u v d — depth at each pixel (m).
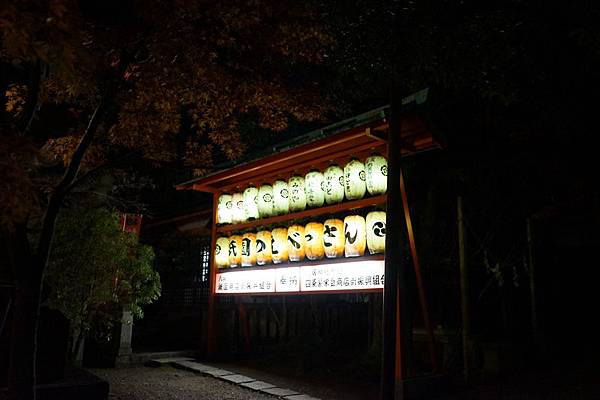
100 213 11.16
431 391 9.50
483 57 8.54
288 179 13.12
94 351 13.89
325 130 10.55
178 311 20.22
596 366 10.34
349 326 15.89
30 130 9.43
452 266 13.57
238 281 13.83
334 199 11.31
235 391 10.77
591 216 12.34
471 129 12.38
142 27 6.77
